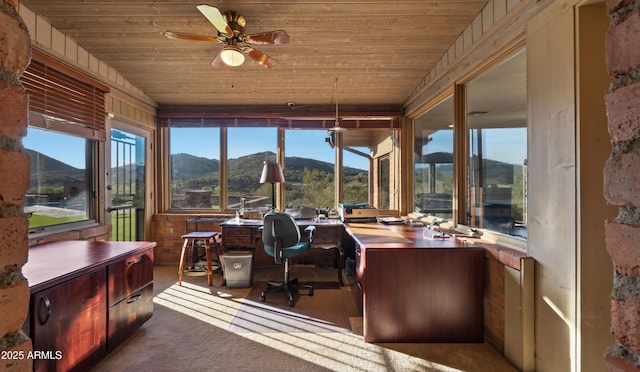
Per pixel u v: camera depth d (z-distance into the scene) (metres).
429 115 3.62
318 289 3.32
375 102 4.23
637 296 0.48
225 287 3.33
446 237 2.57
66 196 2.83
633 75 0.49
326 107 4.31
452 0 2.24
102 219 3.19
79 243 2.44
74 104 2.80
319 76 3.48
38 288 1.48
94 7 2.30
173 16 2.42
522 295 1.82
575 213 1.53
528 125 1.87
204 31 2.62
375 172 4.45
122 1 2.25
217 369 1.88
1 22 0.49
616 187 0.52
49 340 1.54
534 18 1.81
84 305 1.77
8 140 0.51
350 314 2.68
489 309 2.19
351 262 3.76
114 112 3.37
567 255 1.58
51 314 1.55
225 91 3.88
